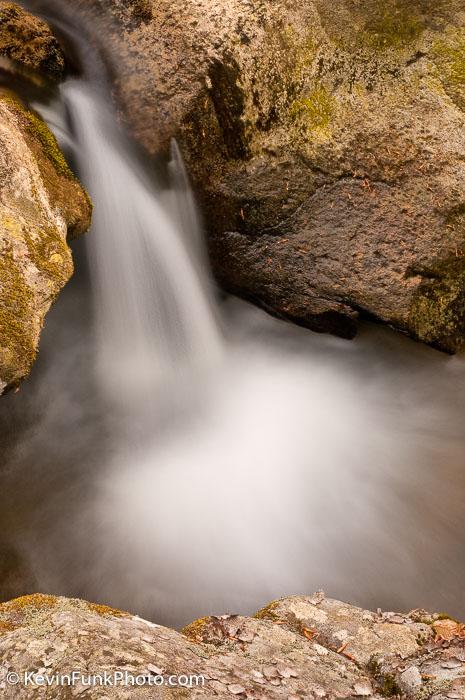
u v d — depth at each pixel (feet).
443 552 14.75
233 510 15.29
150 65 17.66
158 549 14.08
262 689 8.10
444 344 19.06
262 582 13.55
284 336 20.71
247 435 17.92
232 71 17.26
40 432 16.75
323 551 14.47
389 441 17.95
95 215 17.72
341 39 17.12
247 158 17.98
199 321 19.85
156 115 17.92
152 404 18.28
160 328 19.39
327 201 17.83
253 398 19.30
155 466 16.51
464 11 16.79
